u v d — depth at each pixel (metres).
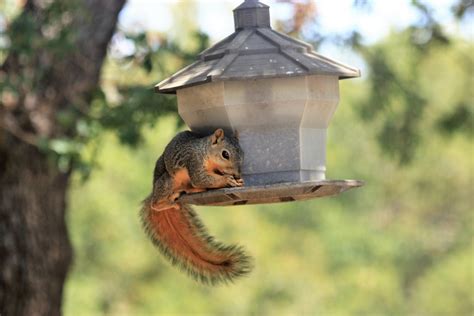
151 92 18.09
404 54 26.33
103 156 33.91
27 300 17.77
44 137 17.22
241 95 11.86
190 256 12.93
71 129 18.42
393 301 49.34
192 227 12.97
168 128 35.50
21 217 17.77
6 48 17.05
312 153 12.21
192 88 12.14
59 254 18.22
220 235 47.47
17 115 17.73
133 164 38.94
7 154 17.67
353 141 46.78
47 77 18.11
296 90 11.87
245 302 46.91
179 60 19.80
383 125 26.59
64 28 17.42
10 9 18.34
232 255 12.70
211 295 46.34
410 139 26.41
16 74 17.81
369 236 50.25
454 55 29.31
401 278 53.34
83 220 41.53
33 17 18.08
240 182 11.68
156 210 12.84
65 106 18.17
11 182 17.72
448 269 52.28
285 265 48.12
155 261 44.44
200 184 11.90
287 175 12.05
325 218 49.94
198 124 12.31
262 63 11.61
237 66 11.62
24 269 17.75
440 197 52.81
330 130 46.56
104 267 43.56
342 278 49.12
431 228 54.38
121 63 18.88
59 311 18.31
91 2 18.69
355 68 11.99
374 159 48.78
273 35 12.04
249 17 12.27
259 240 47.81
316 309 48.09
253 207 49.19
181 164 12.12
